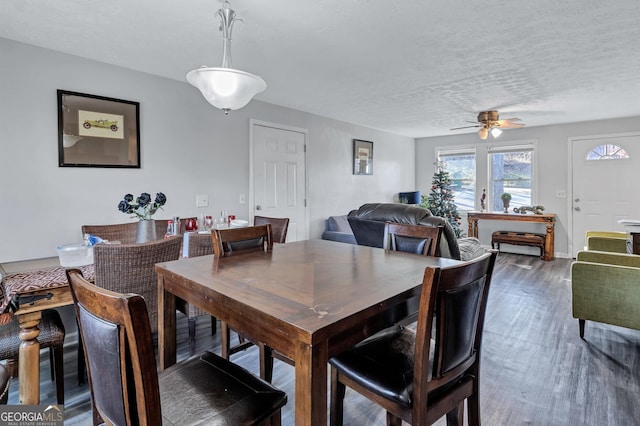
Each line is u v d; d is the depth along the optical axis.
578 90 3.80
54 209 2.72
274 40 2.50
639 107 4.61
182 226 3.03
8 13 2.12
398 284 1.27
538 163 6.06
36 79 2.61
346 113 4.96
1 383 1.17
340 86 3.65
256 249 2.00
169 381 1.15
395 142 6.79
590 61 2.94
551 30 2.36
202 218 2.81
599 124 5.51
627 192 5.34
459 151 6.91
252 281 1.31
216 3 1.99
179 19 2.19
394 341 1.45
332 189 5.36
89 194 2.88
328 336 0.90
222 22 2.11
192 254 2.25
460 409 1.50
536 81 3.47
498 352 2.54
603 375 2.22
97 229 2.75
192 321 2.30
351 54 2.77
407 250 2.08
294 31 2.35
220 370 1.22
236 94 1.95
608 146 5.46
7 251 2.52
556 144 5.89
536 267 5.14
